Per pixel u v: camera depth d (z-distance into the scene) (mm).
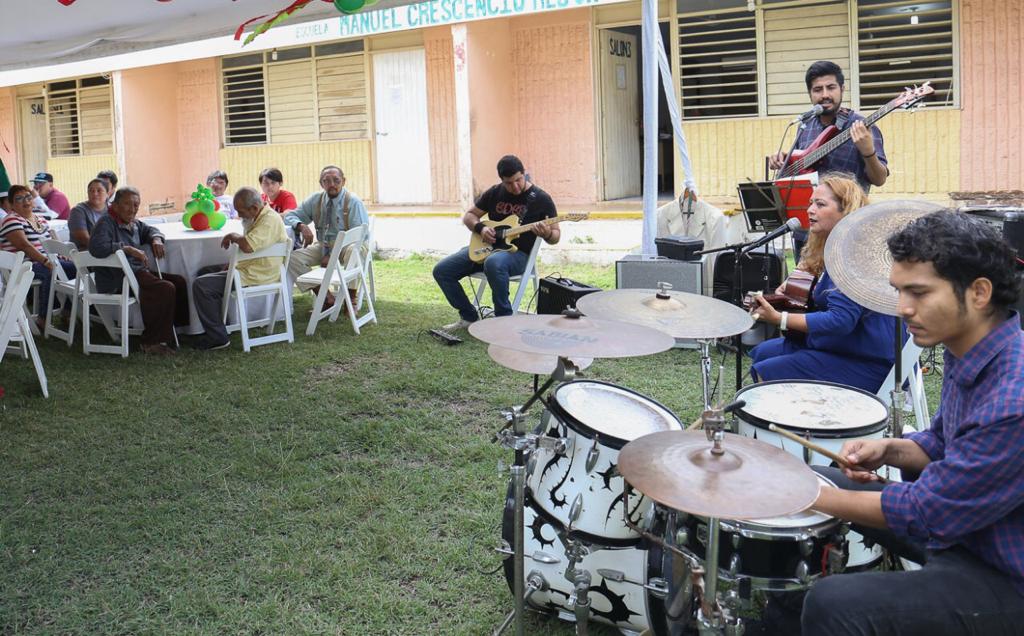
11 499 3998
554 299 6445
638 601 2645
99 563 3418
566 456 2645
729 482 1948
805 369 3812
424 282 9523
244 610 3062
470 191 11148
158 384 5746
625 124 12125
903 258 2053
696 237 6793
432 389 5488
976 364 2029
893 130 9695
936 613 1979
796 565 2170
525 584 2822
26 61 8891
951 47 9406
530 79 11750
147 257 6832
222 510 3854
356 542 3533
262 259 6637
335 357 6312
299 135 13758
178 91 14906
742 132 10445
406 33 12523
